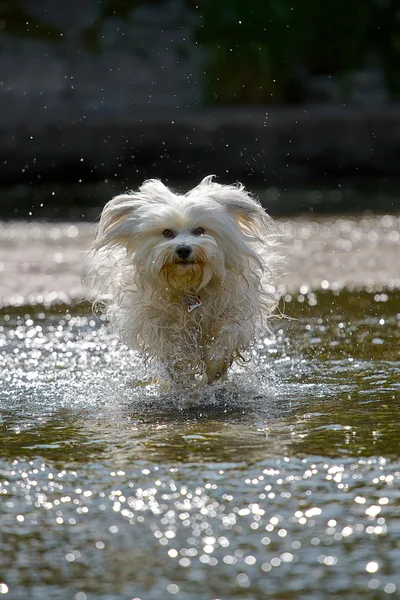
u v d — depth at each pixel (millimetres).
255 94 42906
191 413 9703
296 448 8281
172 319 10836
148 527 6652
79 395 10531
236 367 11570
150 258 10523
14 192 33969
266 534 6477
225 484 7414
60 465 8000
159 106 42812
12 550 6355
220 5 42625
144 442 8617
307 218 27344
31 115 36094
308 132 35094
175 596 5688
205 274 10461
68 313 15477
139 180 35094
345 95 42531
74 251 22109
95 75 45000
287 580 5840
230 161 34969
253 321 10953
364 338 13195
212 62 43000
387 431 8750
